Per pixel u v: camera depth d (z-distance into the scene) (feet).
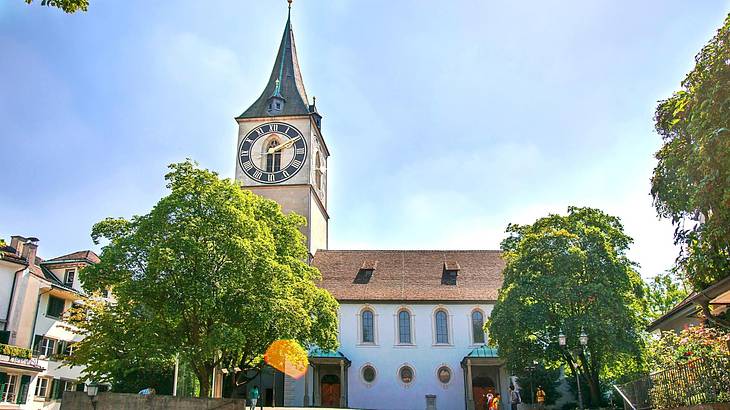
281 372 143.33
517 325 103.14
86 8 34.96
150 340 83.82
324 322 107.96
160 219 86.02
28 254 136.56
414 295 151.94
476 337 147.23
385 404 143.13
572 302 101.45
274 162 174.60
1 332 123.13
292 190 170.40
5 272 127.44
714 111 39.65
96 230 92.84
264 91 186.60
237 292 86.02
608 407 101.65
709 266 44.50
